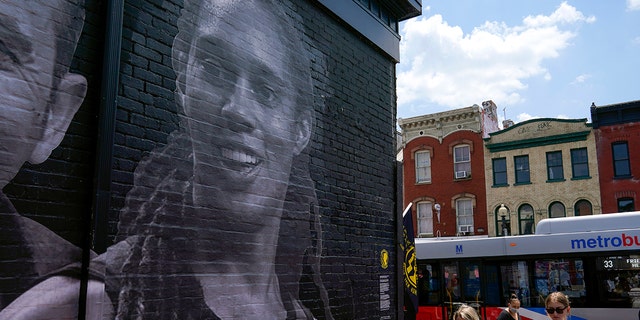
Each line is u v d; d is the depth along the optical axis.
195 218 4.85
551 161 30.02
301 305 5.95
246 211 5.41
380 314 7.38
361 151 7.50
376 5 8.40
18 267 3.60
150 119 4.58
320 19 7.01
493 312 14.00
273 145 5.89
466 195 31.78
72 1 4.16
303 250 6.11
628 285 12.63
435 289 14.95
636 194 27.28
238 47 5.60
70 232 3.92
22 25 3.82
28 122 3.78
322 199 6.55
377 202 7.71
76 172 4.02
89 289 3.89
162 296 4.45
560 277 13.44
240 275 5.22
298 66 6.45
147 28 4.67
